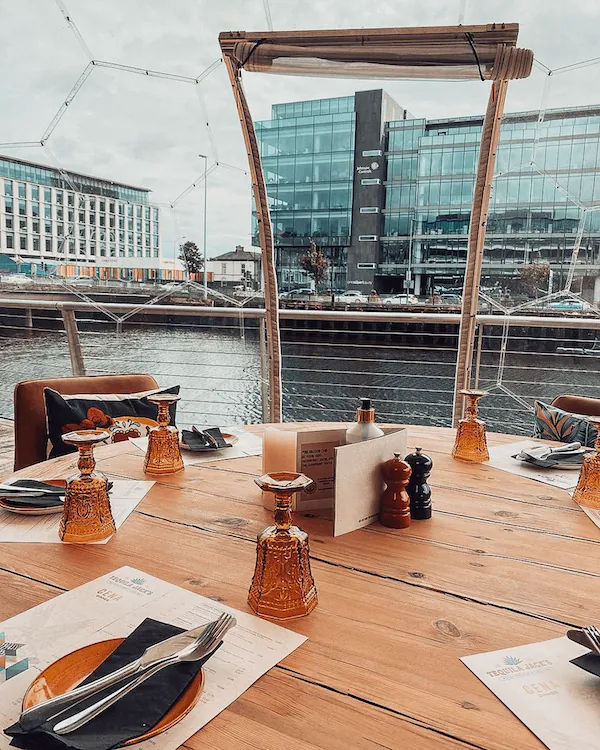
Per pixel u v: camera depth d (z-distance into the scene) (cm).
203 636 61
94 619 69
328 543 94
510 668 61
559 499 117
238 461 139
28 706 51
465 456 143
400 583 80
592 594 78
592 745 50
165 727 50
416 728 52
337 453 95
